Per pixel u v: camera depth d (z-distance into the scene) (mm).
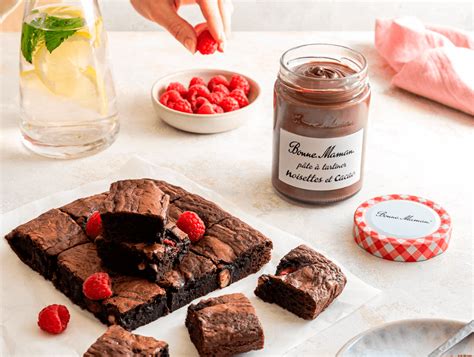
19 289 782
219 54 1166
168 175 913
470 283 789
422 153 965
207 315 718
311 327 745
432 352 693
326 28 1383
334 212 874
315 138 833
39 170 934
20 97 940
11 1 1020
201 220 809
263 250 800
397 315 756
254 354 722
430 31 1120
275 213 874
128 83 1094
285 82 828
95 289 735
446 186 910
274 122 862
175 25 942
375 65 1143
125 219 745
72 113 933
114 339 699
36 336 735
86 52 898
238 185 915
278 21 1375
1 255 817
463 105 1023
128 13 1360
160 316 758
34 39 883
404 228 819
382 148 972
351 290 774
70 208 833
